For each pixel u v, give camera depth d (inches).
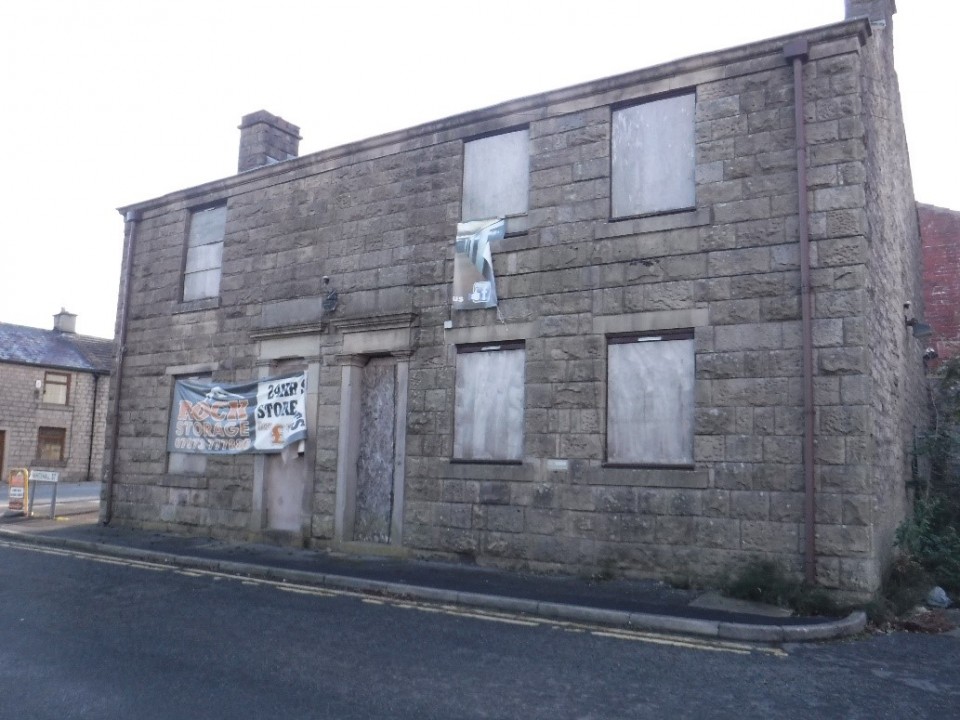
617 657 282.0
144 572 457.1
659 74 434.9
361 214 544.1
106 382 1579.7
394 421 521.3
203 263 646.5
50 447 1488.7
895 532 435.2
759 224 400.5
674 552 402.0
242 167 677.3
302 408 551.2
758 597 365.1
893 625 339.9
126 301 684.1
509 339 467.5
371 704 226.4
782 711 226.1
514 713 220.7
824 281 378.9
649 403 424.5
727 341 401.1
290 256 578.2
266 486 570.6
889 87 498.3
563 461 438.9
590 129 456.4
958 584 414.9
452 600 378.3
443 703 228.1
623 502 418.6
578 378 440.1
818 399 373.7
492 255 479.5
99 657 272.4
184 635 305.3
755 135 407.2
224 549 530.3
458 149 507.5
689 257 416.5
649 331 424.8
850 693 244.1
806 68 395.9
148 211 688.4
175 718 213.5
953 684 255.8
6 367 1429.6
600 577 417.1
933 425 647.8
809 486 367.9
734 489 390.0
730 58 415.2
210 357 616.7
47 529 634.2
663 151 439.5
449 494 477.7
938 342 721.0
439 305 498.9
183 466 624.4
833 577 359.9
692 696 238.2
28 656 272.7
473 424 479.8
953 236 730.2
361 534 522.6
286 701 228.1
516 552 448.5
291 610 355.6
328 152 561.3
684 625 321.1
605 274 439.2
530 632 319.6
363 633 312.7
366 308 529.7
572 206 455.5
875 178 424.8
